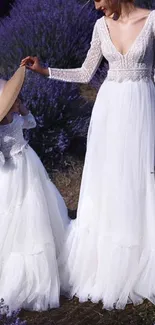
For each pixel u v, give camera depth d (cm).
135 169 339
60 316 340
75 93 625
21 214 350
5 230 349
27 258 346
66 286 364
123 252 343
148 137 339
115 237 345
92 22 708
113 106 342
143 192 342
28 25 674
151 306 344
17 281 345
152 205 341
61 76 364
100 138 350
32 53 642
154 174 346
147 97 338
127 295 343
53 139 540
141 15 331
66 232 376
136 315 336
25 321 316
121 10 332
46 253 349
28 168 357
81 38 674
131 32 331
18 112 359
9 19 741
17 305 342
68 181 524
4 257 350
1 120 342
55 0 714
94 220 355
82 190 364
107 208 346
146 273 344
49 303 347
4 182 353
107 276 349
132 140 338
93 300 351
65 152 554
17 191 352
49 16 670
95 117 353
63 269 367
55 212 372
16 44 656
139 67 336
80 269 360
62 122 559
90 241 355
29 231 348
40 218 350
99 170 352
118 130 340
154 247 342
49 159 542
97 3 335
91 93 643
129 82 338
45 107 546
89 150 357
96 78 639
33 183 355
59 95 566
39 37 658
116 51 336
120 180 341
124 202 341
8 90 345
